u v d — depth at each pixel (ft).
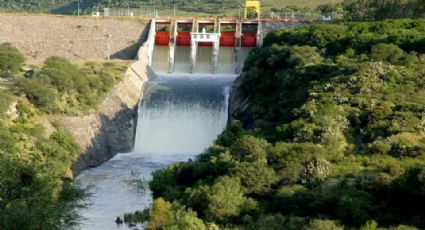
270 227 180.14
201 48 467.11
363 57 331.98
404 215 180.75
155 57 462.60
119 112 360.69
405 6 449.06
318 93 280.10
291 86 314.35
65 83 341.41
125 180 295.69
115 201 262.26
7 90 318.86
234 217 199.93
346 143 240.53
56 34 458.50
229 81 417.08
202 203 208.85
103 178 299.38
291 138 246.06
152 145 366.43
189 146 364.79
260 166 215.92
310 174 212.02
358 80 285.23
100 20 472.44
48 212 169.07
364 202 182.80
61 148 300.61
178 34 469.57
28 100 322.75
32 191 179.73
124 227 229.45
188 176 248.73
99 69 387.34
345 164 217.56
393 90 277.03
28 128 300.61
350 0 613.93
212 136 367.25
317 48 369.30
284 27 463.83
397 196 185.98
